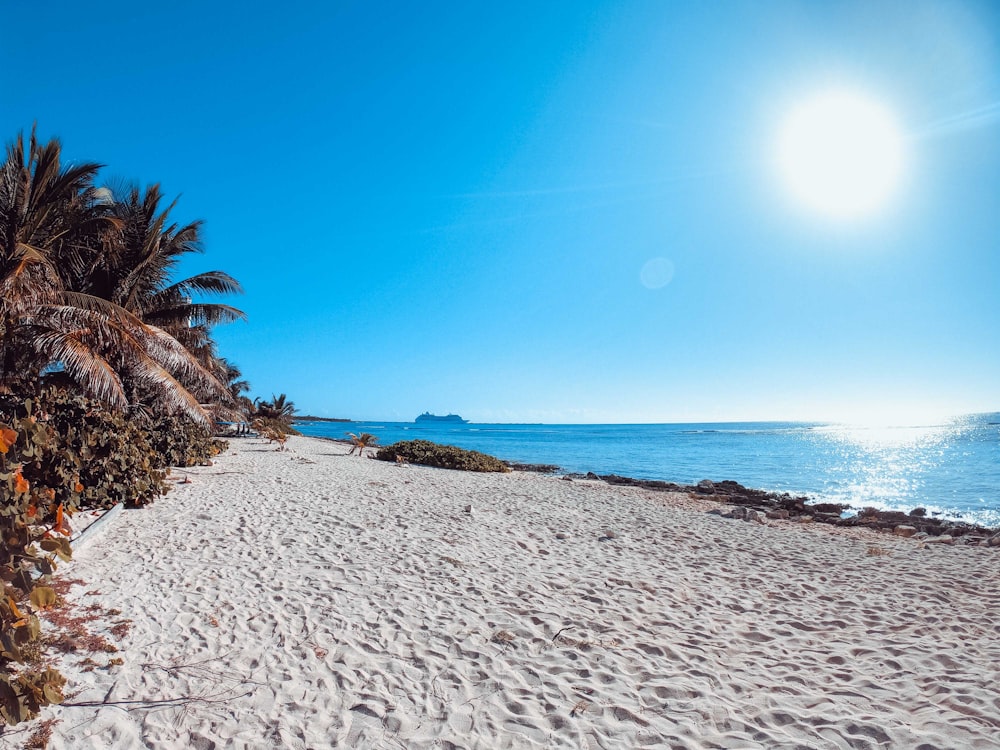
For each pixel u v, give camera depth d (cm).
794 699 386
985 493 2239
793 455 4644
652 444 6762
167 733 311
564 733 334
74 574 546
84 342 1245
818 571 763
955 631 532
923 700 386
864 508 1739
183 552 653
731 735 337
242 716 333
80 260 1429
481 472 2119
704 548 877
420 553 720
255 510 926
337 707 351
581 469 3250
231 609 491
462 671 408
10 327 1146
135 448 898
